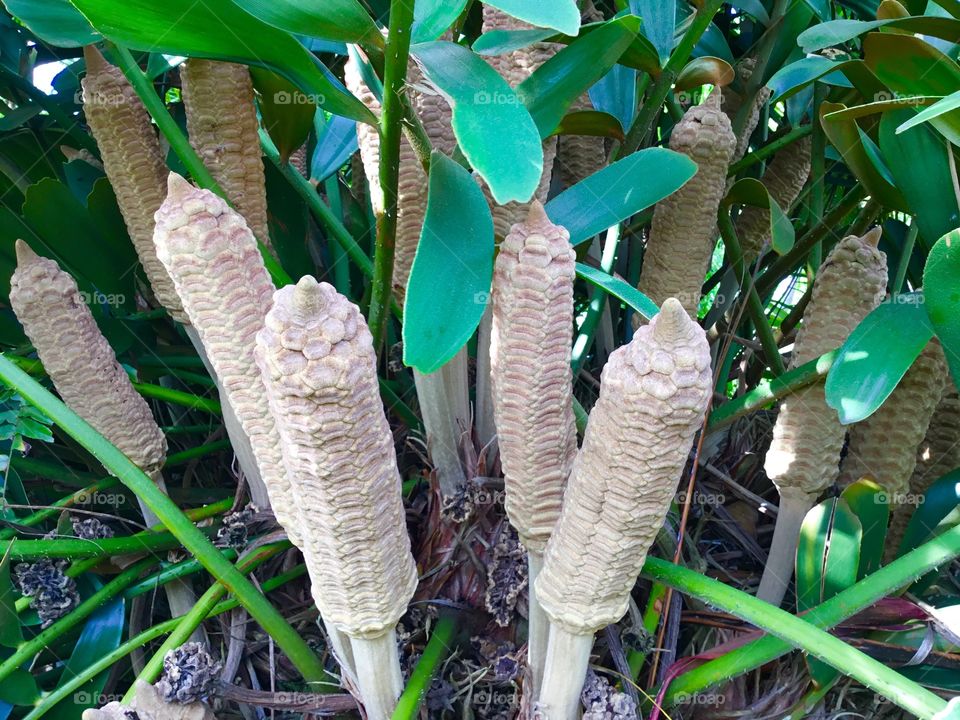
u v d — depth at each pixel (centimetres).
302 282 23
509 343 28
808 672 42
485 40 33
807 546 40
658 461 25
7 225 50
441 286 26
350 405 24
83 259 52
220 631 49
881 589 34
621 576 30
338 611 32
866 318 35
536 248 27
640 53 43
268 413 28
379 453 26
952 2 39
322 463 25
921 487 54
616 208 35
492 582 42
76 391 42
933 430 53
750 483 61
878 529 41
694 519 57
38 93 58
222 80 42
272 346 23
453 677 44
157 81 62
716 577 55
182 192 26
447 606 44
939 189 40
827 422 41
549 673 35
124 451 44
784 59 60
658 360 24
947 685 39
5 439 46
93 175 59
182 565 47
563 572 30
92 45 41
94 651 45
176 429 58
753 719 43
